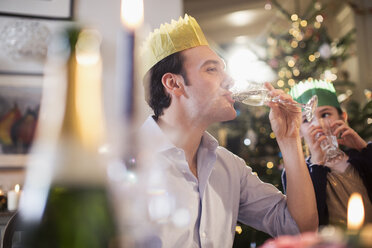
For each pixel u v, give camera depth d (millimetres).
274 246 431
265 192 1234
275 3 2617
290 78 2350
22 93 2156
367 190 1229
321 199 1206
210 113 1093
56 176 400
